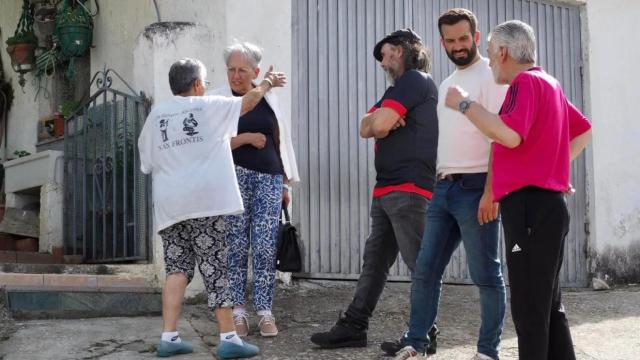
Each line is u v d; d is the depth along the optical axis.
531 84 3.83
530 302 3.81
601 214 8.15
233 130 4.68
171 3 6.97
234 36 6.41
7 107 9.59
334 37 6.95
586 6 8.27
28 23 8.91
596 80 8.25
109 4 8.08
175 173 4.64
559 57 8.16
